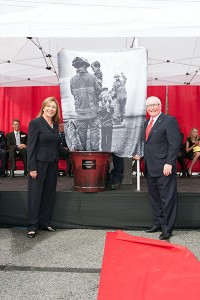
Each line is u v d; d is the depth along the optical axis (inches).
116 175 169.5
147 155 140.4
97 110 157.6
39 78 309.7
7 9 173.9
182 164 284.0
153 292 85.3
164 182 136.7
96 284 92.7
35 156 140.9
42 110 145.3
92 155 152.6
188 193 153.3
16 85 327.6
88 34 147.4
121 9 153.8
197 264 107.3
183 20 144.7
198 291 86.0
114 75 156.8
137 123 156.1
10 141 290.8
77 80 158.4
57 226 156.6
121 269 103.0
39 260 113.3
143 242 131.0
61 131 292.7
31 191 142.9
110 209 154.7
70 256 117.4
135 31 146.6
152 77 309.0
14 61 262.2
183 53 249.4
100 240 137.5
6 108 349.4
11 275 99.7
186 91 341.4
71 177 266.7
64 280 95.7
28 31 147.1
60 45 231.1
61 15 149.6
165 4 169.6
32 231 142.9
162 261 110.5
